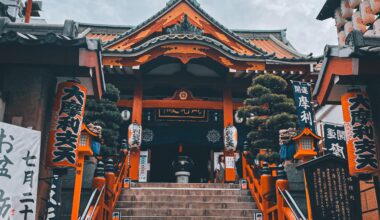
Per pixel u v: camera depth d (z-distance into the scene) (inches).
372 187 366.9
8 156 193.6
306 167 304.3
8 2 681.6
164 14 750.5
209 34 758.5
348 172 301.4
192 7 757.9
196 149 850.1
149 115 738.8
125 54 652.7
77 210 307.6
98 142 400.2
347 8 802.8
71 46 243.0
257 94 516.1
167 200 462.3
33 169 202.4
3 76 253.1
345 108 285.6
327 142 520.1
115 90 544.1
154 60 707.4
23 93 250.2
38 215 264.2
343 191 296.4
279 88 534.6
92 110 509.4
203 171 846.5
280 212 349.1
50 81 264.8
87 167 422.6
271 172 454.3
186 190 488.1
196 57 658.2
